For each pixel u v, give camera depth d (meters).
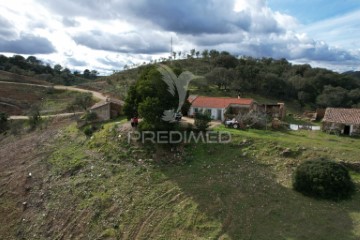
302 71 148.00
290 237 28.38
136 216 33.56
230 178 37.66
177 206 33.97
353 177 35.94
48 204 38.72
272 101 107.69
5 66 157.88
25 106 94.19
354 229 28.75
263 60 162.50
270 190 35.12
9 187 44.34
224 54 141.50
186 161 41.59
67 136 55.41
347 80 132.38
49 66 191.00
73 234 33.59
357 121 51.06
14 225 37.56
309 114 77.50
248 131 49.41
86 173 42.03
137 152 43.41
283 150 40.97
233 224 30.73
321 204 32.53
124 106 48.75
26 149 55.22
